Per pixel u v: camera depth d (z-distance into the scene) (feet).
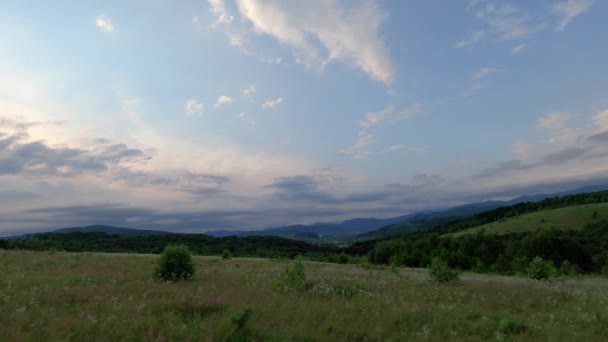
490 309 49.19
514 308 51.42
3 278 59.47
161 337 29.12
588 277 164.55
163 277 68.13
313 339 31.55
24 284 53.98
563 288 76.33
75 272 72.08
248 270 96.68
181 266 69.21
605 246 299.79
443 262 83.92
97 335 29.76
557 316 45.03
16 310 35.70
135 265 94.73
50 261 95.25
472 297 58.18
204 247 284.61
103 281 61.05
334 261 218.18
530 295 62.49
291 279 62.90
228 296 49.19
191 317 37.58
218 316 37.50
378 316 40.83
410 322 39.24
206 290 54.19
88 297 44.88
